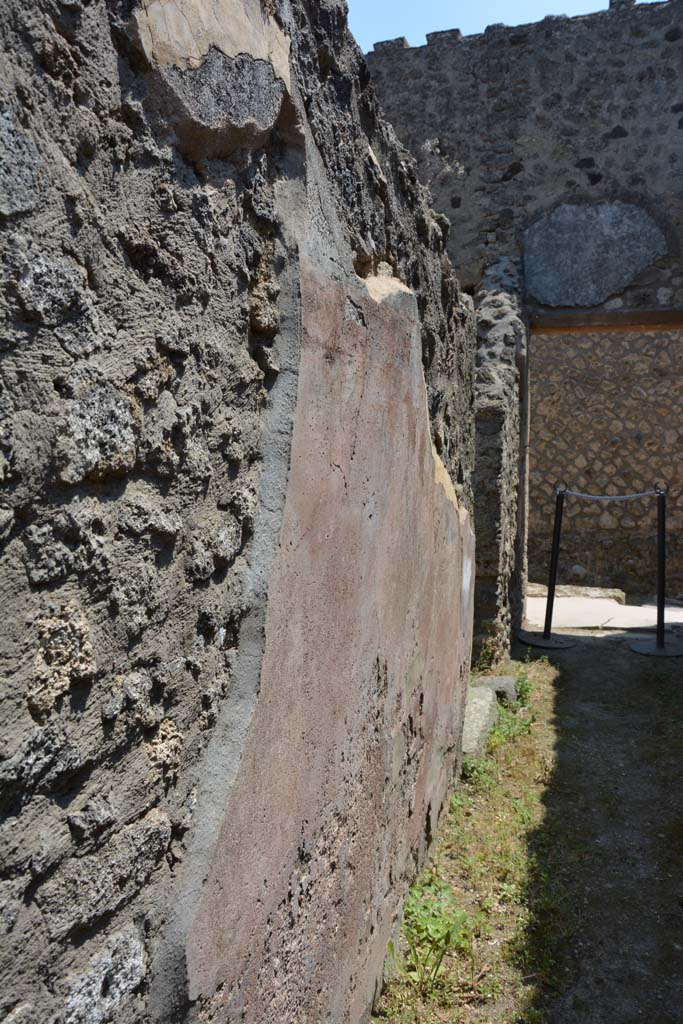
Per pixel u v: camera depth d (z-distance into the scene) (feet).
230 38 4.22
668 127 21.44
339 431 5.79
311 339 5.23
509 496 20.34
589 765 13.51
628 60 21.59
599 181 21.95
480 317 21.39
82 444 3.25
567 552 36.81
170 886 3.87
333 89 5.87
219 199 4.22
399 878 8.33
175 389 3.86
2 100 2.86
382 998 7.55
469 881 9.65
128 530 3.55
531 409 36.86
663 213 21.61
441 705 10.32
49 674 3.11
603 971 8.31
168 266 3.78
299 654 5.25
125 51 3.52
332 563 5.76
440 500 9.51
